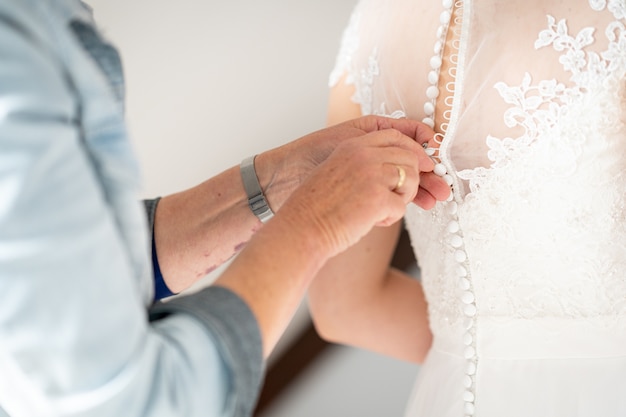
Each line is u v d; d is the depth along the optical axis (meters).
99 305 0.58
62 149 0.56
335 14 1.73
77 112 0.60
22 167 0.53
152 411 0.62
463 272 0.97
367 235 1.21
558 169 0.87
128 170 0.65
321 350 2.12
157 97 1.57
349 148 0.82
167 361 0.64
